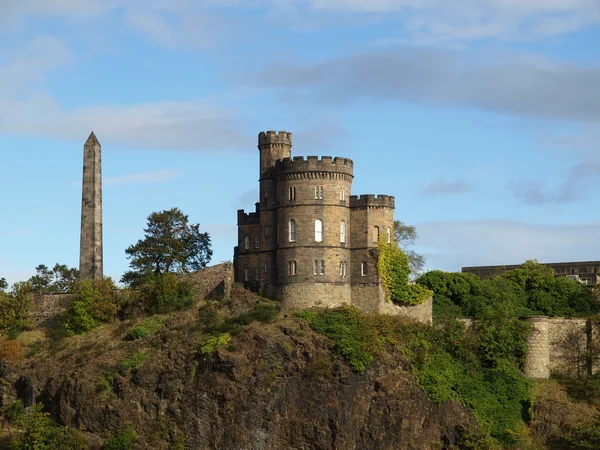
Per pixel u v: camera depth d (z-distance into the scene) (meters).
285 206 146.00
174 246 160.50
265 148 151.62
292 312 141.12
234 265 153.88
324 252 144.62
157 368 135.88
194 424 132.12
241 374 132.75
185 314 143.25
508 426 140.62
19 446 130.12
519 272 163.38
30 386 139.12
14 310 150.38
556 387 146.12
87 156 160.25
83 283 151.12
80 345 143.62
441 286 156.38
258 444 131.12
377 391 134.62
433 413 137.25
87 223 159.00
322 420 131.88
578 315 158.62
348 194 148.12
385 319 141.50
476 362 143.88
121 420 133.00
